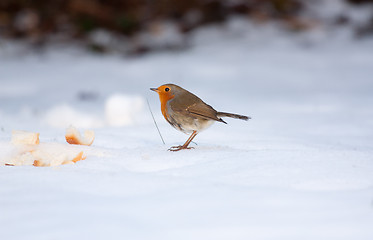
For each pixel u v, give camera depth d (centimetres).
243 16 3075
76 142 752
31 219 427
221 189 515
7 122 1275
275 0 3102
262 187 530
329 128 1201
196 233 399
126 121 1304
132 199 482
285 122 1300
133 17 2898
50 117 1362
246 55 2525
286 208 458
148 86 1981
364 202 475
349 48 2591
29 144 687
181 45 2728
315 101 1648
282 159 652
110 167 636
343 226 417
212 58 2478
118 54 2617
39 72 2245
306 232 405
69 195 496
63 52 2628
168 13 3038
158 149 769
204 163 646
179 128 801
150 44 2741
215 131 1055
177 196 491
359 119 1327
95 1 2961
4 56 2533
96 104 1628
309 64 2342
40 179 560
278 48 2642
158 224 416
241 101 1667
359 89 1839
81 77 2150
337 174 584
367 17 3017
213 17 3034
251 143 873
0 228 411
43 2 2948
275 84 1994
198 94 1806
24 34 2783
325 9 3159
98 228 404
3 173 591
